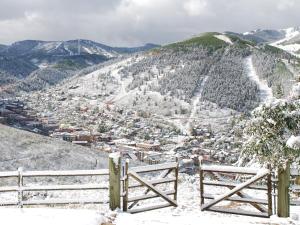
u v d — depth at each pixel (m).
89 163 24.89
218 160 94.38
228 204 16.06
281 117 16.98
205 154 116.44
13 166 22.38
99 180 22.83
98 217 11.67
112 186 13.48
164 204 14.64
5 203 13.48
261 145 17.27
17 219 11.20
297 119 16.92
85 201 13.55
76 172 13.51
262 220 12.84
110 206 13.53
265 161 17.14
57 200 13.57
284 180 12.98
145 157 106.25
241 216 13.59
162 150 146.12
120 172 13.57
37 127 195.38
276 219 12.80
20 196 13.49
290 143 15.62
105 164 25.47
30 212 12.12
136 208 14.10
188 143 152.88
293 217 12.82
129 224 11.68
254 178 13.37
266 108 17.34
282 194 13.02
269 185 13.23
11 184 20.52
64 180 22.23
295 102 17.28
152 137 189.88
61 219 11.30
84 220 11.24
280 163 14.72
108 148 130.25
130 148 133.25
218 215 13.80
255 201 13.50
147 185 14.16
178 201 16.83
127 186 13.79
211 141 151.12
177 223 12.04
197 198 17.72
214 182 14.14
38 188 13.52
